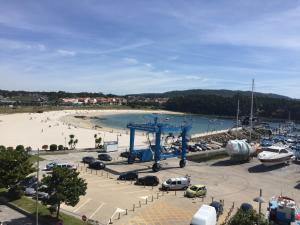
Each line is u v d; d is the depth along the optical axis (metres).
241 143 88.75
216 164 85.81
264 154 82.69
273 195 59.19
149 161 83.75
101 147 107.25
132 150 80.94
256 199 44.78
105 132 180.88
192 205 50.91
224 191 60.41
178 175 71.50
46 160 82.12
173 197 54.75
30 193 51.78
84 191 42.88
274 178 72.19
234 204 52.84
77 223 41.16
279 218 41.12
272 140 163.25
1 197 49.34
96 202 50.59
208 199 54.75
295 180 71.00
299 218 42.25
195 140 149.62
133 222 43.06
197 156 97.69
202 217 37.56
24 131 174.12
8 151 49.72
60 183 40.94
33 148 117.69
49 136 157.38
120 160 85.25
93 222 42.09
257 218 31.27
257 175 74.50
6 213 44.44
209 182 66.56
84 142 139.38
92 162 75.25
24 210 44.69
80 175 67.06
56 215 43.19
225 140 158.38
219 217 46.12
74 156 89.75
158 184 62.97
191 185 60.44
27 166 49.41
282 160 83.38
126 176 65.31
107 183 62.03
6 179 47.25
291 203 43.22
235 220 31.16
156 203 51.16
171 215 46.19
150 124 81.19
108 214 45.75
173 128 78.69
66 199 41.25
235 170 78.94
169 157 85.00
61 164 70.44
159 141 75.81
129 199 52.66
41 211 44.28
